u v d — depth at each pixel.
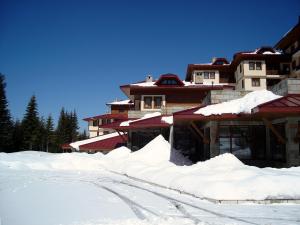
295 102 14.70
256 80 48.16
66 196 10.26
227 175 11.84
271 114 15.30
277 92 19.03
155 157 21.28
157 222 7.12
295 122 15.50
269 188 10.22
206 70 53.34
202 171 13.41
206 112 17.19
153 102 38.59
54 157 26.92
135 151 24.45
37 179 15.52
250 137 18.52
